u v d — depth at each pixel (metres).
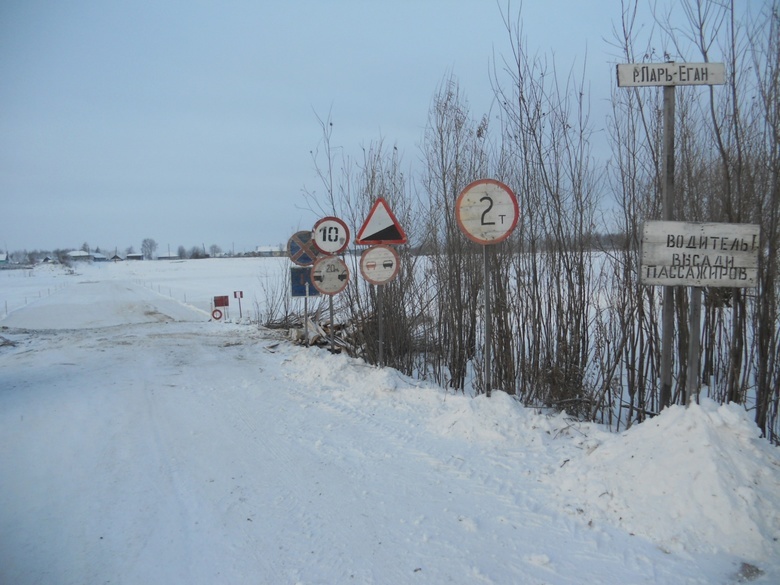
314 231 9.40
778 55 4.91
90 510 4.29
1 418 6.88
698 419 3.99
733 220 5.36
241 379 8.98
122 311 28.81
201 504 4.35
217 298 20.95
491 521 3.89
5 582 3.35
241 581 3.32
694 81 4.61
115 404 7.48
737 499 3.51
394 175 10.33
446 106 8.87
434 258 9.55
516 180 7.78
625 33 6.28
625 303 6.50
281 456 5.34
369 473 4.84
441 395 6.84
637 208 6.62
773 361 5.22
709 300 6.03
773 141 4.97
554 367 6.89
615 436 4.86
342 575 3.34
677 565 3.27
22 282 65.50
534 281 7.14
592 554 3.44
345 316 12.77
